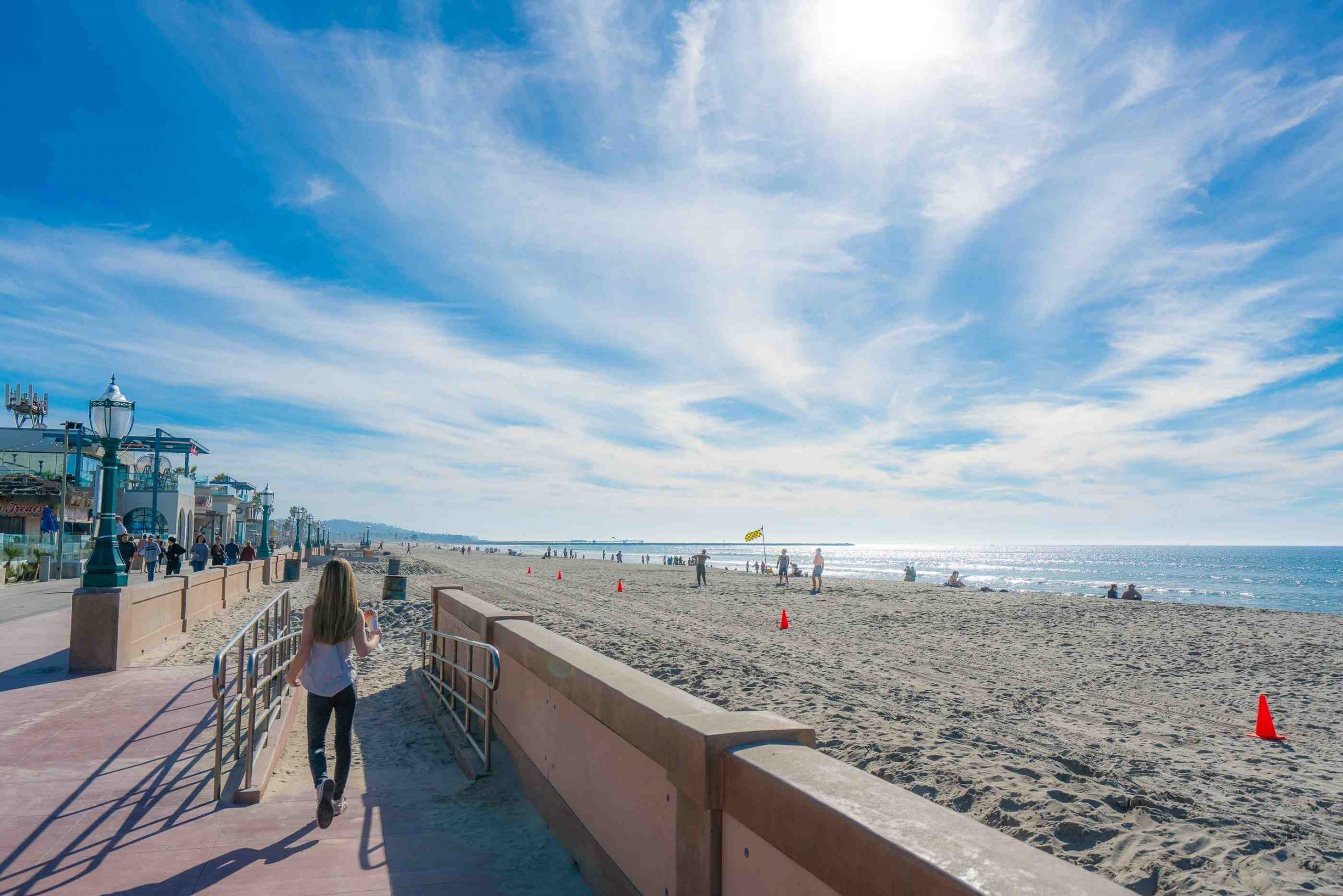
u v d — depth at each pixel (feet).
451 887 13.16
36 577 89.15
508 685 21.03
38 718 23.04
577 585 120.06
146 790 17.21
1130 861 16.53
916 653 49.93
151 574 79.71
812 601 89.45
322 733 15.98
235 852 14.23
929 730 28.22
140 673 30.19
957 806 20.08
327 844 14.87
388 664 40.70
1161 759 25.91
